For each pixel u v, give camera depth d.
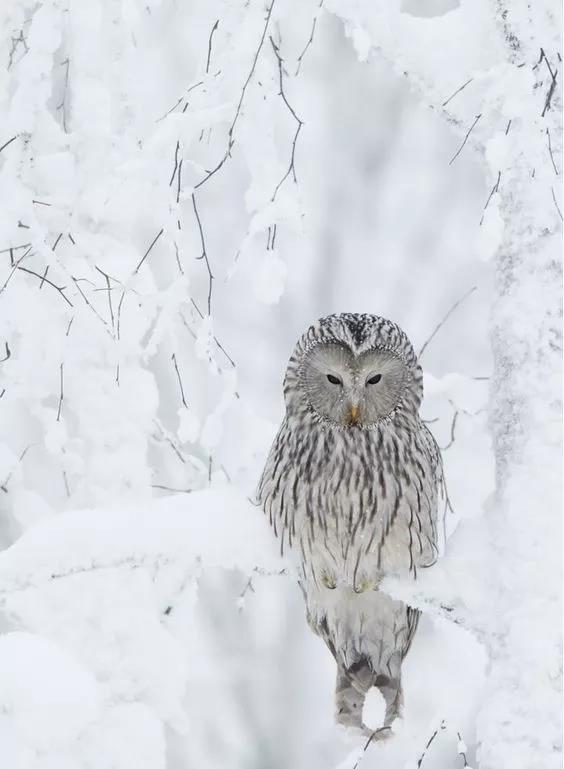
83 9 7.21
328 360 8.59
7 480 7.86
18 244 7.21
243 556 7.38
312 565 8.61
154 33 9.95
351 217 21.58
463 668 8.46
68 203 7.18
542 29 6.60
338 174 21.70
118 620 7.39
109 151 7.22
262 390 19.52
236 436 8.66
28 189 7.07
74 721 6.83
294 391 8.80
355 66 21.73
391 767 13.03
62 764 6.93
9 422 8.16
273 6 6.73
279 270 6.60
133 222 7.58
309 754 15.56
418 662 12.62
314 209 21.25
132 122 7.32
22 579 6.76
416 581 6.98
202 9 6.88
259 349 19.86
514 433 6.50
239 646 15.91
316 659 16.30
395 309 20.88
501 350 6.62
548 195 6.53
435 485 8.88
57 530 6.84
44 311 7.36
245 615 16.03
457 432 8.98
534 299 6.52
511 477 6.46
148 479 7.67
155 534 7.02
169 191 6.74
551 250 6.53
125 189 7.16
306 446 8.55
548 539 6.30
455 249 21.34
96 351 7.62
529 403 6.46
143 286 7.40
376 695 8.19
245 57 6.66
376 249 21.39
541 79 6.58
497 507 6.54
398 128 21.97
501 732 6.21
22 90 6.98
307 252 20.94
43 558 6.77
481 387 8.85
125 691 7.31
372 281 21.12
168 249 7.64
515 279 6.59
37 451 8.23
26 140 7.11
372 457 8.51
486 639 6.64
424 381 8.91
